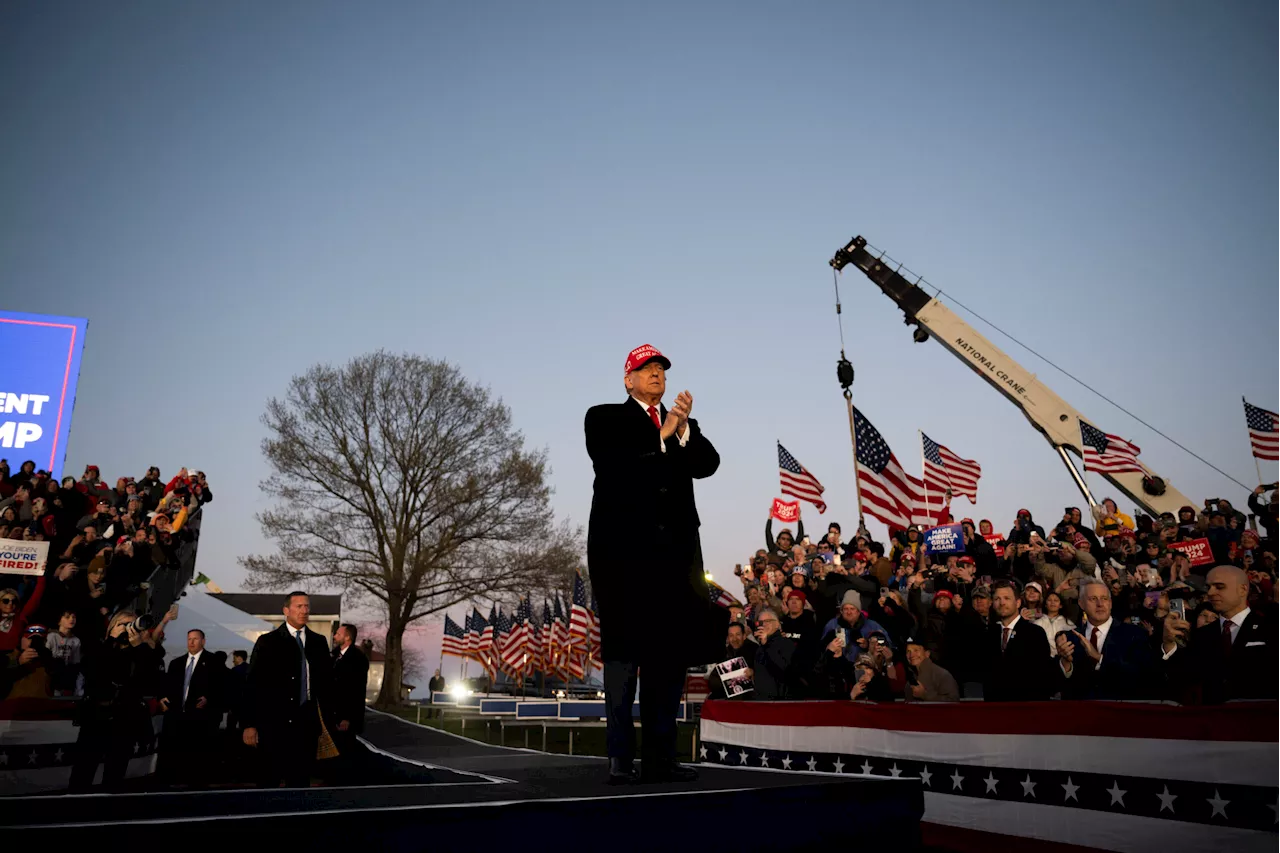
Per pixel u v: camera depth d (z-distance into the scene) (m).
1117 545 12.71
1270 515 12.35
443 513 38.34
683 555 3.86
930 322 21.69
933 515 16.92
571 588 38.41
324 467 39.03
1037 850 5.98
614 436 3.93
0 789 9.38
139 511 17.38
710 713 9.85
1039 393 20.17
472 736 20.56
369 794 2.94
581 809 2.67
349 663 9.77
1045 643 6.99
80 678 11.52
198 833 2.12
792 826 3.20
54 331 20.03
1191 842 5.14
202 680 12.71
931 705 7.00
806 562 14.72
